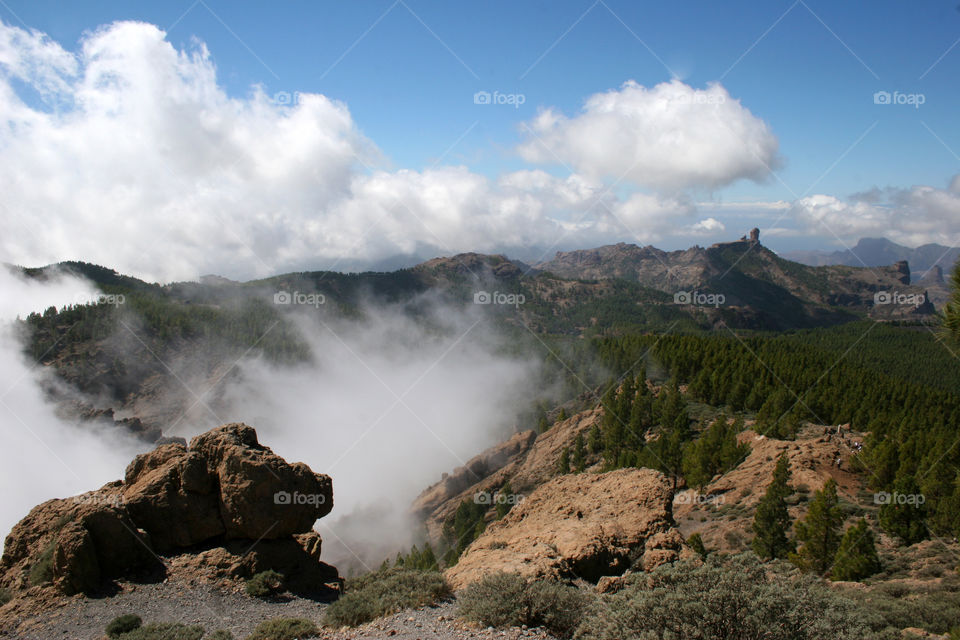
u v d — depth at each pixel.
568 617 15.68
